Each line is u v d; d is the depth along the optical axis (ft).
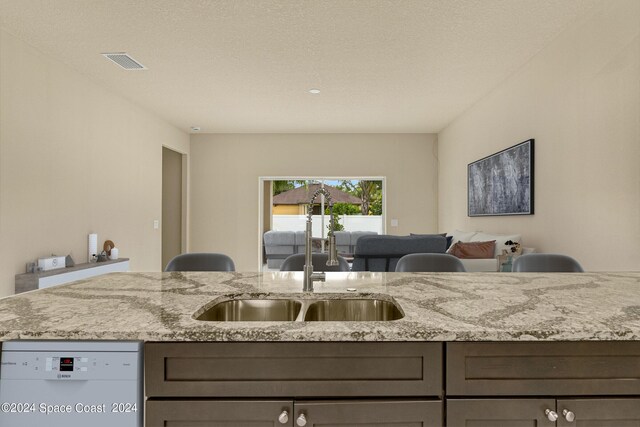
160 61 12.66
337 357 3.46
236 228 23.25
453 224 20.20
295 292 5.08
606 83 8.95
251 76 14.02
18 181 10.94
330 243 5.43
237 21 10.16
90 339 3.45
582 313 3.93
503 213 14.15
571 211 10.32
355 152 23.09
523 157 12.65
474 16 9.85
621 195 8.52
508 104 13.96
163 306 4.27
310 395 3.45
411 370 3.46
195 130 22.48
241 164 23.25
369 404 3.43
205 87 15.15
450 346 3.45
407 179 23.06
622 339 3.41
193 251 23.31
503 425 3.43
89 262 13.75
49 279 11.13
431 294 4.86
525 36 10.91
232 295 5.01
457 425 3.43
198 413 3.44
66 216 12.86
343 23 10.25
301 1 9.23
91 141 14.23
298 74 13.82
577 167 10.06
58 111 12.52
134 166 17.26
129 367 3.42
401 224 23.06
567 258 7.72
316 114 19.01
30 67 11.40
